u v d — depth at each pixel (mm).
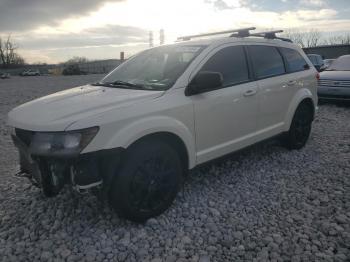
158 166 3500
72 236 3271
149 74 4137
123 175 3227
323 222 3402
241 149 4547
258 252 2984
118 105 3322
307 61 5898
